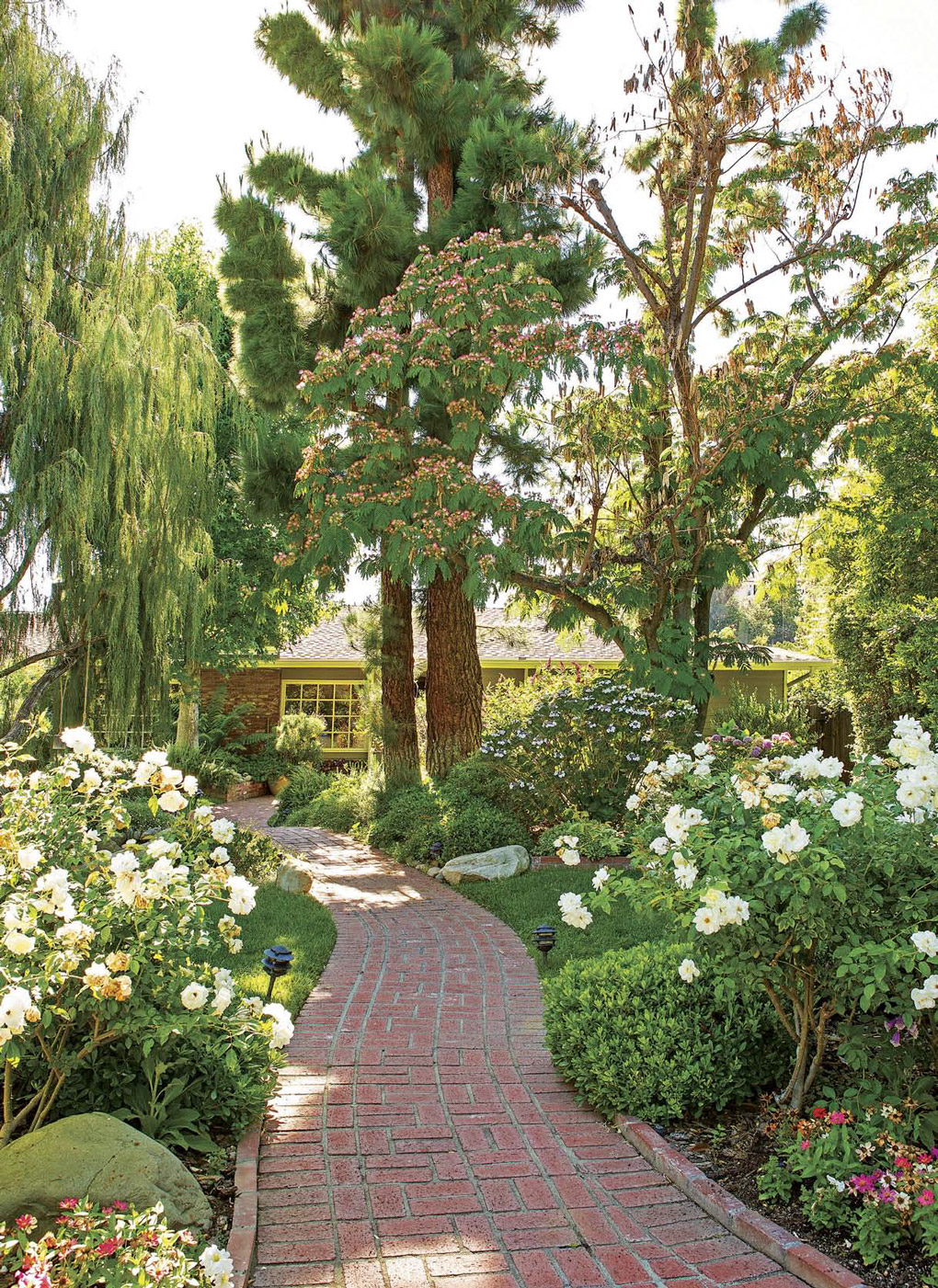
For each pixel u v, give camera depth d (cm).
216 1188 345
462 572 1098
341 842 1259
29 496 819
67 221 899
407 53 1108
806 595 1814
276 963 502
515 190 1098
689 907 386
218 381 984
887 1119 337
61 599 876
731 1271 300
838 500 1347
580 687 1143
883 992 339
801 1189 335
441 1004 576
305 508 1155
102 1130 314
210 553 973
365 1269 298
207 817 411
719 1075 411
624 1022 439
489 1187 355
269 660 2008
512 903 821
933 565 1185
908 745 374
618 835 470
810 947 362
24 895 331
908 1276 290
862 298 1103
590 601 1213
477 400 1070
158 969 356
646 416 1091
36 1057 357
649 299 1060
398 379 1027
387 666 1338
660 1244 317
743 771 397
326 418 1094
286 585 1287
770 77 948
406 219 1092
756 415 1045
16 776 400
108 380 856
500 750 1109
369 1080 455
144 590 902
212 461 964
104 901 351
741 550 1091
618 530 1217
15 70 859
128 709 889
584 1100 433
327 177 1218
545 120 1316
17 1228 260
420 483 1034
